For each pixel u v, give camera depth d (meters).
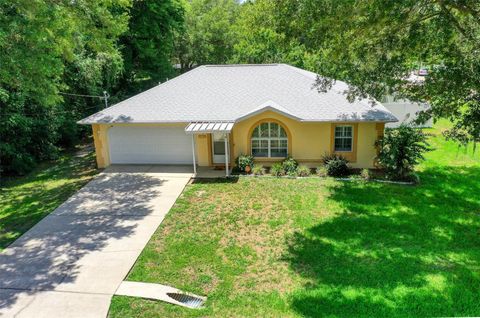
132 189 15.84
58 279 9.48
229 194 15.05
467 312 7.86
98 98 25.56
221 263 10.12
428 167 17.77
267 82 19.28
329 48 11.07
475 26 10.39
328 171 16.95
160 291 8.91
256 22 12.18
